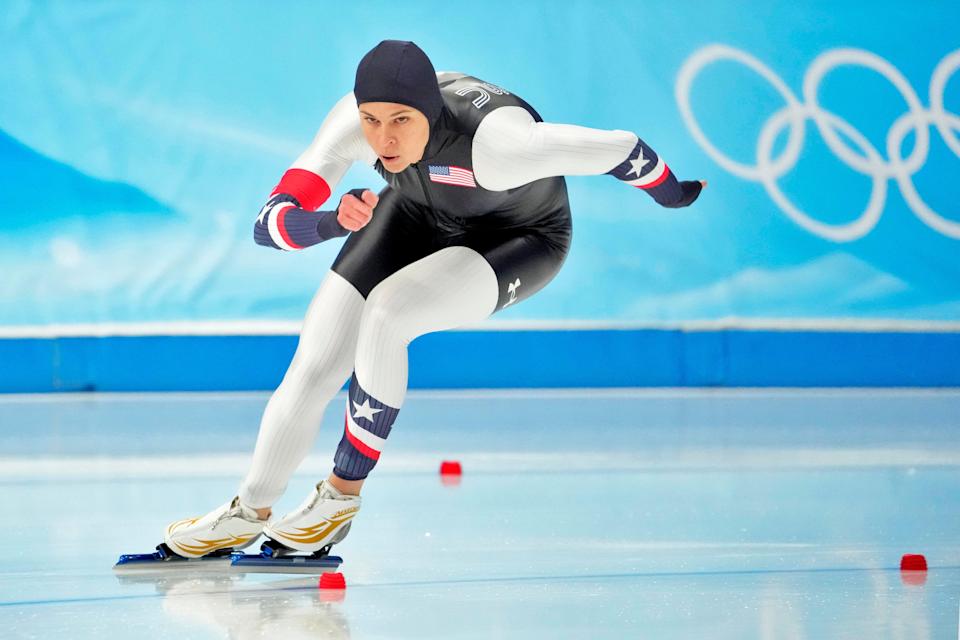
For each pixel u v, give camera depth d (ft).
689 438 61.98
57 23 78.38
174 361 81.05
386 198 33.68
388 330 31.07
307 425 32.86
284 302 81.82
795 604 28.60
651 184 32.55
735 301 86.48
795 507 42.91
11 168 78.07
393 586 30.50
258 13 80.64
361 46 82.12
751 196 86.22
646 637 25.55
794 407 76.13
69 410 71.61
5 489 46.06
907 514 41.57
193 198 80.38
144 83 79.51
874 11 87.92
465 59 82.94
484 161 30.17
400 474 50.37
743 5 86.33
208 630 25.98
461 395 81.46
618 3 84.48
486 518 40.52
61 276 79.41
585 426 66.49
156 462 52.90
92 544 35.96
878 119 87.71
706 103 85.61
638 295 85.61
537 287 34.17
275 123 81.00
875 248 87.66
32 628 26.14
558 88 83.97
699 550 35.22
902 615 27.53
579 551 34.99
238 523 33.04
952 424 68.74
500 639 25.32
